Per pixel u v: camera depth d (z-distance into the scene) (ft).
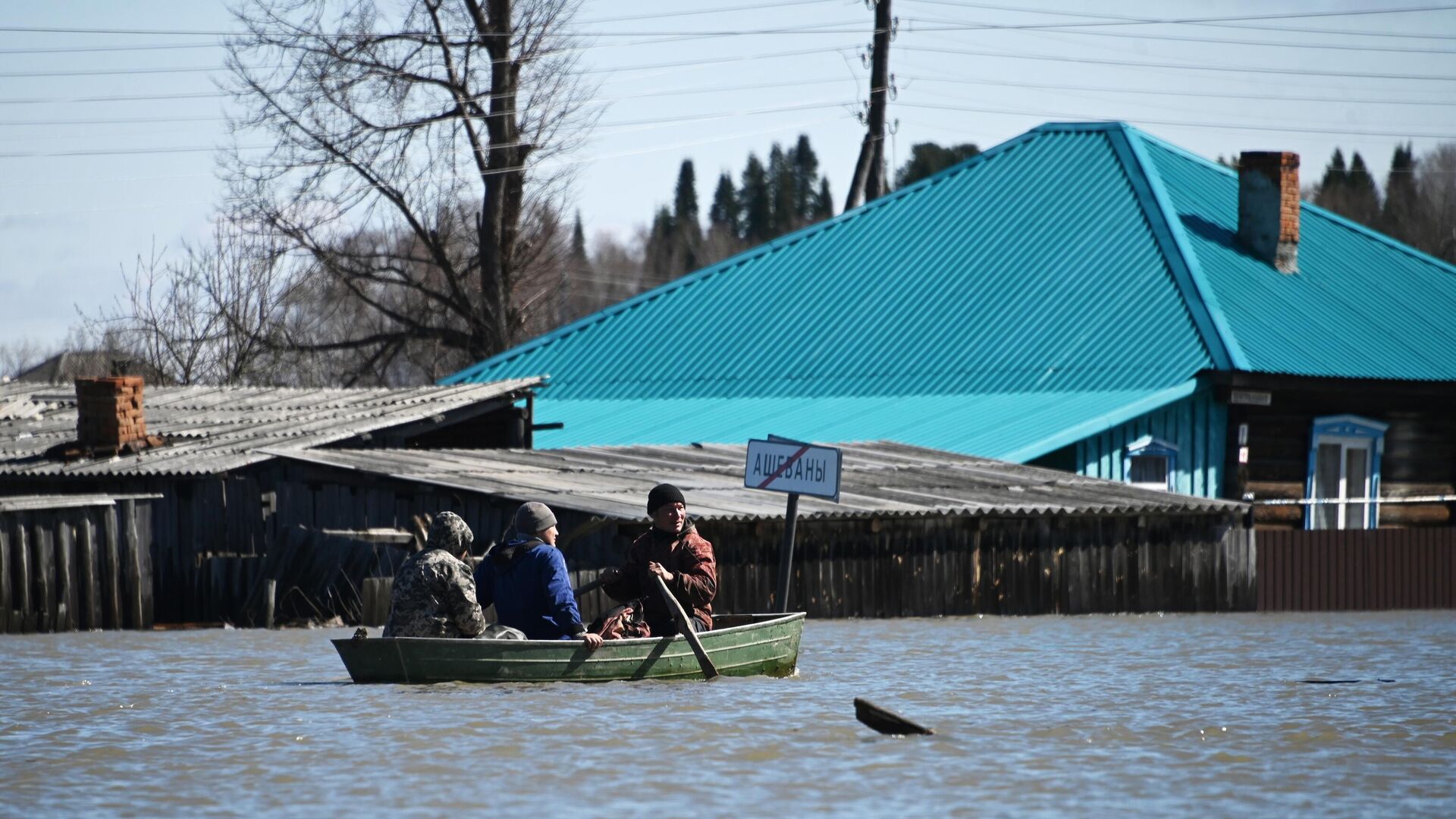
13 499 251.19
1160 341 364.38
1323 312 392.88
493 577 177.17
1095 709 157.38
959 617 273.95
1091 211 428.56
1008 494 288.30
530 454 312.09
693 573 181.16
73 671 187.32
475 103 568.41
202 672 186.19
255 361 593.42
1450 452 394.32
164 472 267.18
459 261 610.65
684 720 147.13
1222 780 123.54
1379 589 323.57
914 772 125.29
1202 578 298.97
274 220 565.12
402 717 147.95
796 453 208.64
